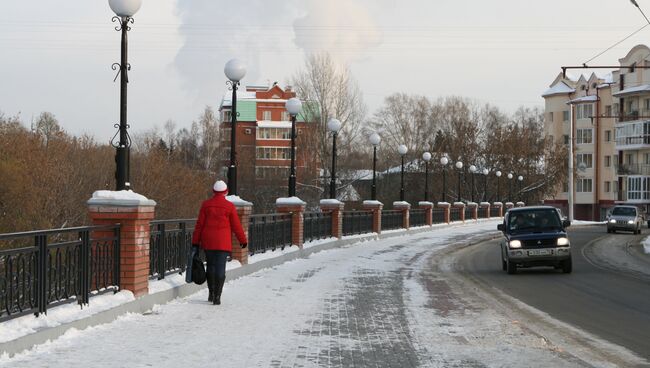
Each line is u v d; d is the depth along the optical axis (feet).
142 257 36.14
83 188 149.28
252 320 34.17
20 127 138.92
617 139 274.98
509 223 68.54
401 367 24.91
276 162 317.22
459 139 288.51
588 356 27.32
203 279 39.19
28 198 128.88
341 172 224.33
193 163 246.06
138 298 35.17
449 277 61.05
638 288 53.21
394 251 89.71
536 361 26.23
